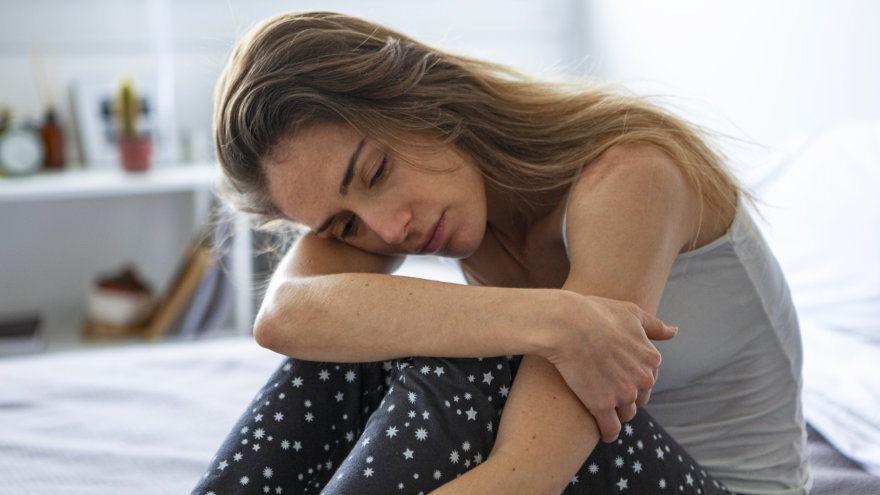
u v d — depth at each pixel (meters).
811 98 1.88
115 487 1.12
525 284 1.00
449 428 0.73
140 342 2.52
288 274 0.90
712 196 0.85
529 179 0.87
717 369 0.93
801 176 1.64
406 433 0.72
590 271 0.78
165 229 2.80
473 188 0.87
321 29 0.85
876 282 1.40
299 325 0.79
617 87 0.92
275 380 0.83
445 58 0.89
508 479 0.69
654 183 0.80
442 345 0.74
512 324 0.72
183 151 2.79
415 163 0.83
